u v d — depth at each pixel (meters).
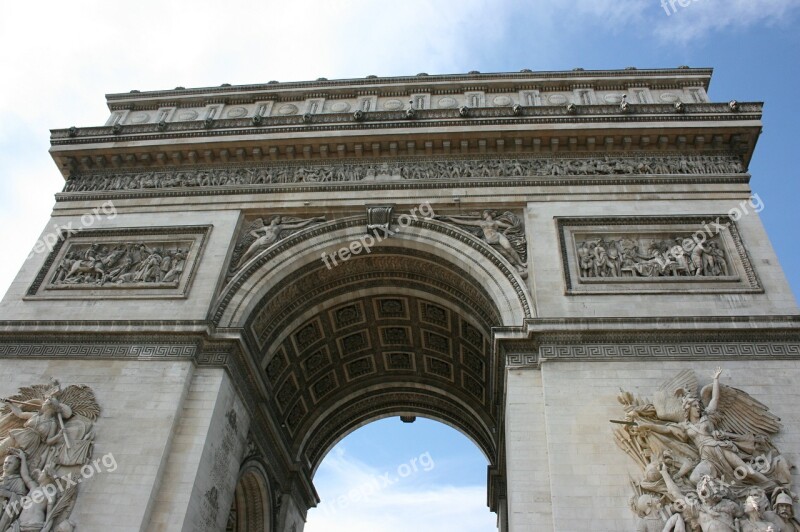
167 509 28.72
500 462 42.88
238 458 35.53
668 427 27.91
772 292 33.19
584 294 33.97
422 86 47.69
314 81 49.16
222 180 42.94
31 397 32.44
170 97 49.97
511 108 42.09
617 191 38.75
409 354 48.88
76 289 37.78
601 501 26.97
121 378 32.97
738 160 39.81
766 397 29.27
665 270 35.06
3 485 28.42
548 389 30.45
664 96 45.72
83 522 28.12
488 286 35.84
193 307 35.75
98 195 42.94
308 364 46.09
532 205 38.66
